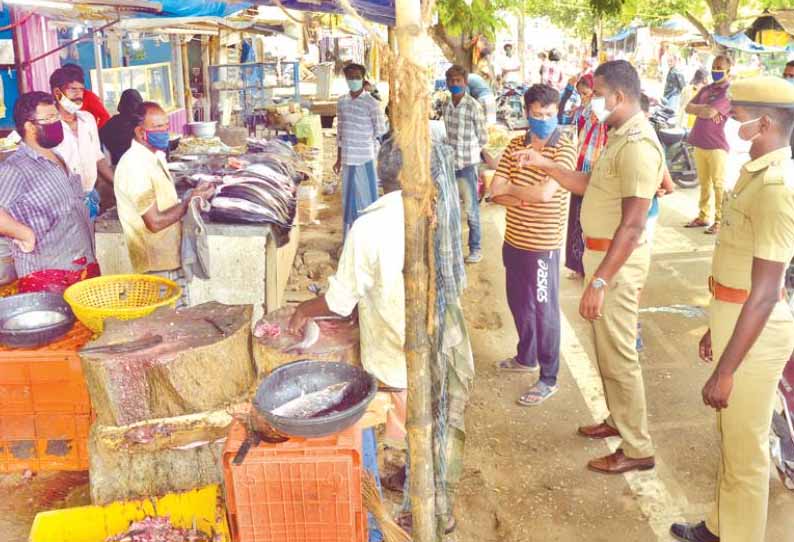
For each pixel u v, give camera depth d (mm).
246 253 4887
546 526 3688
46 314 3738
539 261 4605
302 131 11055
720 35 21766
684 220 9016
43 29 7352
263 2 3871
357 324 3531
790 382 3670
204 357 3029
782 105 2697
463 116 7051
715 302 3090
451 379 3027
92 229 4766
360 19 1810
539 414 4719
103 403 3025
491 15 6098
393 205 2984
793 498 3846
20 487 3707
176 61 11023
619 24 28156
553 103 4332
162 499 3088
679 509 3797
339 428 2541
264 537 2588
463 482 4004
